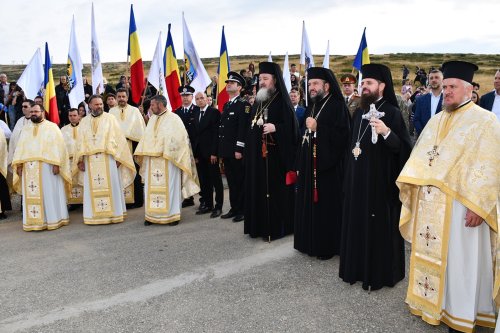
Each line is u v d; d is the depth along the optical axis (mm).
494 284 3316
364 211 4289
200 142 7555
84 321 3932
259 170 5949
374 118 3963
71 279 4871
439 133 3604
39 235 6680
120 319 3941
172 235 6414
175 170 6938
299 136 5922
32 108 6887
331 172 5125
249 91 8492
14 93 12195
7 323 3943
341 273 4590
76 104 8938
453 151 3447
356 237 4367
